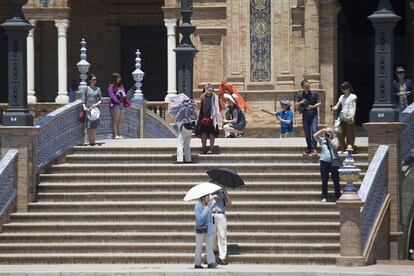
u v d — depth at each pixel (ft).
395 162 146.72
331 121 234.58
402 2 266.16
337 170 142.31
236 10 237.66
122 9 272.31
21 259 137.49
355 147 153.58
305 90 154.61
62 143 155.43
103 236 139.74
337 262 133.08
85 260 137.18
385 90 147.74
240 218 141.18
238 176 134.51
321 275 126.21
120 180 149.18
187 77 181.88
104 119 173.78
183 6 182.29
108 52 272.51
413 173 150.30
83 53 175.73
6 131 145.89
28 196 145.79
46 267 133.59
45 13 247.09
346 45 266.98
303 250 136.15
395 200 146.72
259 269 129.80
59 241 139.95
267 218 140.97
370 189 137.90
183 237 139.13
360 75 266.36
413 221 158.10
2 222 141.59
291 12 235.61
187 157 151.84
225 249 134.00
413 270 128.88
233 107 178.91
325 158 142.61
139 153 154.81
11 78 147.54
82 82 172.04
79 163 153.99
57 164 152.87
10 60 147.64
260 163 151.23
